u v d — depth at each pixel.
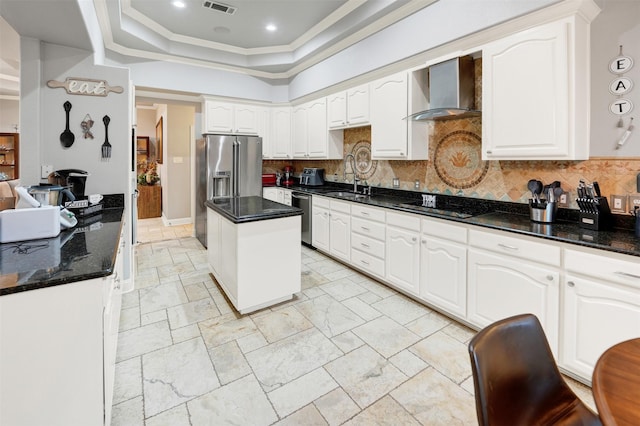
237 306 2.71
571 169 2.38
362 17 3.35
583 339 1.84
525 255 2.09
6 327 1.17
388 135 3.55
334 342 2.37
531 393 1.08
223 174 4.81
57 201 2.21
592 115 2.20
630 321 1.66
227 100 5.15
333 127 4.54
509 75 2.36
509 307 2.19
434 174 3.46
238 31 4.15
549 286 1.98
